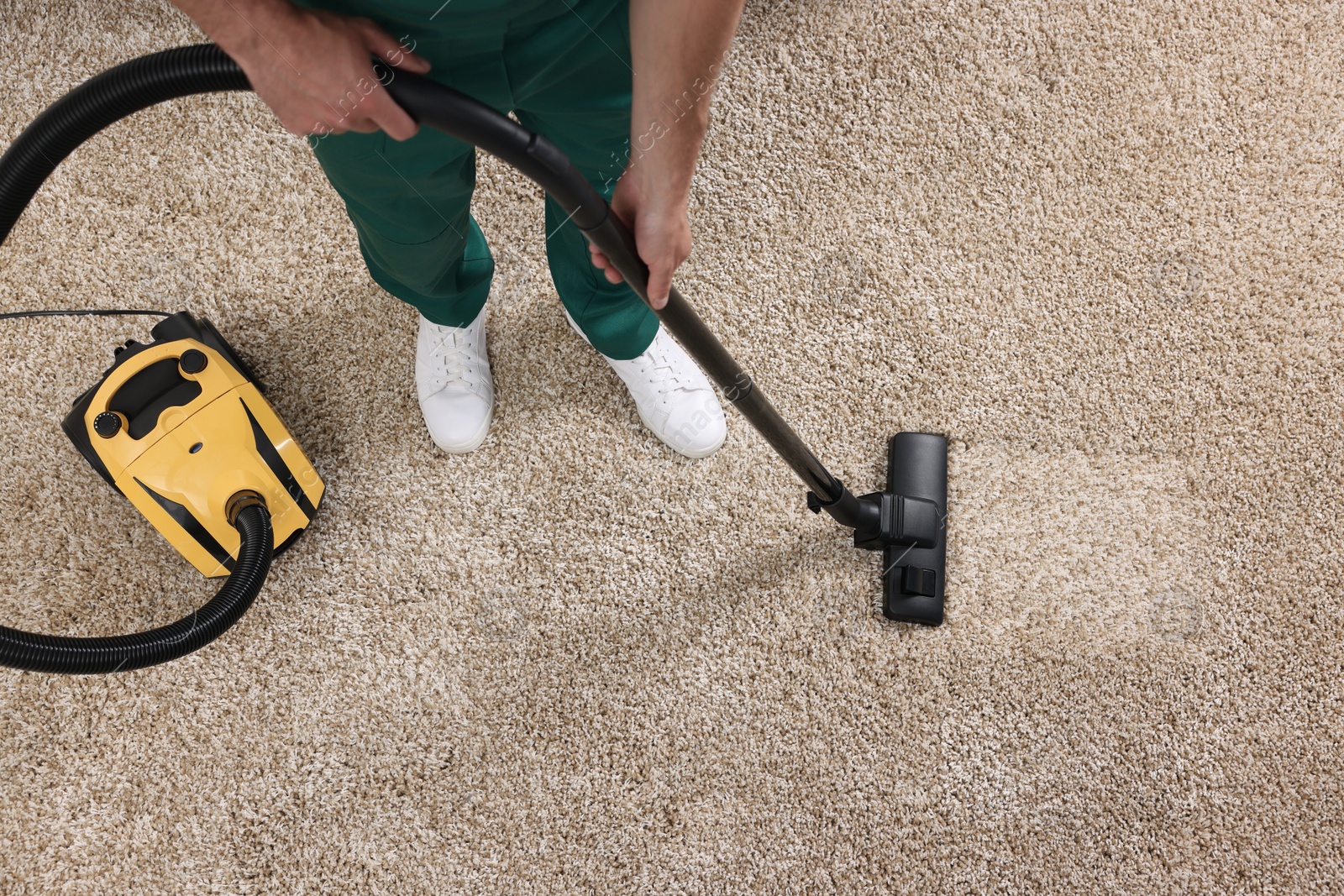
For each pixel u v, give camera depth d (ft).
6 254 3.94
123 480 3.26
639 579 3.79
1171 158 4.18
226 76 1.57
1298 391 4.00
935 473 3.79
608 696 3.69
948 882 3.58
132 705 3.61
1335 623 3.81
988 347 4.02
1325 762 3.69
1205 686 3.75
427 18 1.78
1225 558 3.87
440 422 3.77
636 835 3.59
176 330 3.60
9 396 3.84
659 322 3.84
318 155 2.17
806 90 4.20
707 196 4.10
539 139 1.56
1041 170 4.17
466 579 3.77
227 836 3.53
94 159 4.02
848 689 3.71
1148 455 3.95
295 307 3.98
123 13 4.13
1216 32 4.28
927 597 3.70
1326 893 3.59
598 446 3.91
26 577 3.70
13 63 4.10
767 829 3.60
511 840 3.57
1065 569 3.84
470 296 3.49
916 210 4.12
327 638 3.70
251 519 3.24
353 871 3.53
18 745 3.56
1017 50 4.25
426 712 3.66
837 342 4.01
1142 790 3.67
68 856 3.49
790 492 3.87
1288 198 4.17
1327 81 4.26
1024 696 3.72
